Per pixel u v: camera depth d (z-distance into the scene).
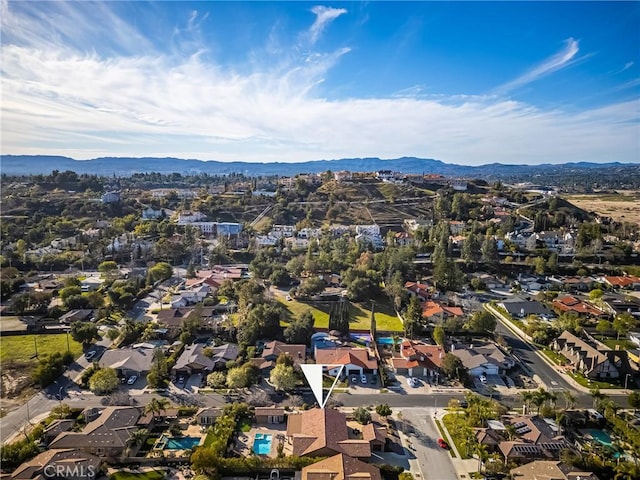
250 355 108.44
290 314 141.25
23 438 77.25
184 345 116.75
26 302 140.88
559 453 73.50
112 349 112.94
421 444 77.50
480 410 83.38
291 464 69.50
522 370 107.56
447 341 122.50
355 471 65.56
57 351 113.31
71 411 84.38
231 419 80.38
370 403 91.62
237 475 69.25
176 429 79.69
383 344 121.06
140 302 156.38
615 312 143.38
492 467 69.50
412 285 161.62
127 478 67.94
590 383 101.00
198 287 164.50
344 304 150.12
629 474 67.44
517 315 144.62
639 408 88.44
